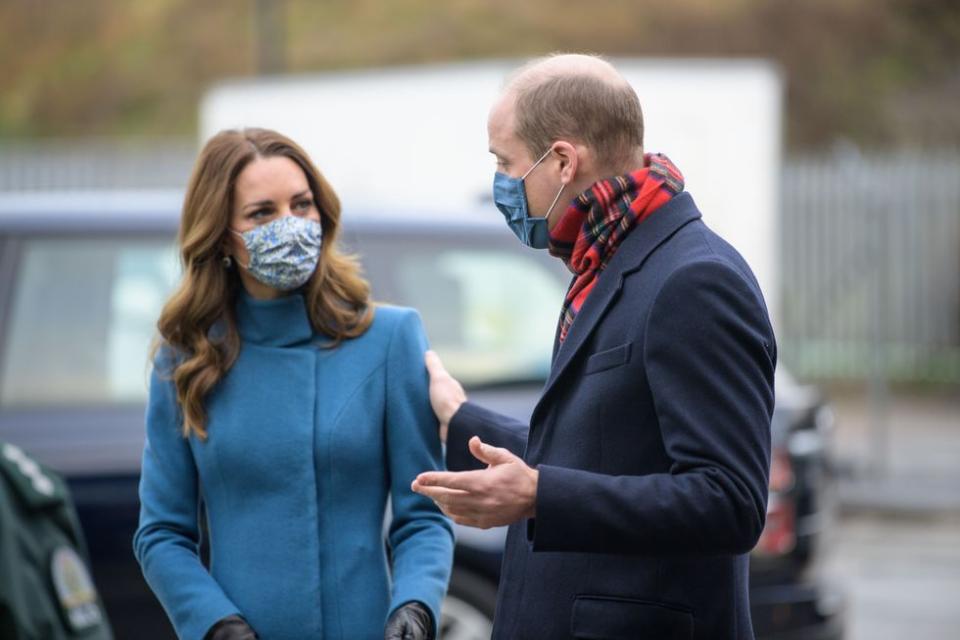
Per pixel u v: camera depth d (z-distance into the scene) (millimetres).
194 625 9414
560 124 8609
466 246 16953
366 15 83188
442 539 9906
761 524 7938
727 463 7809
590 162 8633
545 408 8703
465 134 39688
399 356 10117
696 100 37969
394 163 40938
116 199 17375
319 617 9594
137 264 16625
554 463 8516
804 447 17047
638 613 8305
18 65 93375
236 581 9664
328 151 42625
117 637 15523
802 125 76125
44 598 10148
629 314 8336
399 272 16656
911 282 48312
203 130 46531
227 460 9781
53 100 90750
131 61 91312
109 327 16438
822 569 17469
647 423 8234
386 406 10008
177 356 10094
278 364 9953
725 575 8391
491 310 16797
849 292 48719
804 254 49031
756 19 77500
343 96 42312
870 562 29422
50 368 16266
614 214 8570
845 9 77688
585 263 8695
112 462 15633
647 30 77375
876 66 77625
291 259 9766
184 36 91938
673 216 8547
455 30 80312
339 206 10219
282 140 10047
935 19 78938
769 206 38094
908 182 47844
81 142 86938
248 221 9883
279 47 67375
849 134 75625
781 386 17875
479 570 16172
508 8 80250
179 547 9805
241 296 10188
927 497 34312
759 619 16375
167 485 10008
